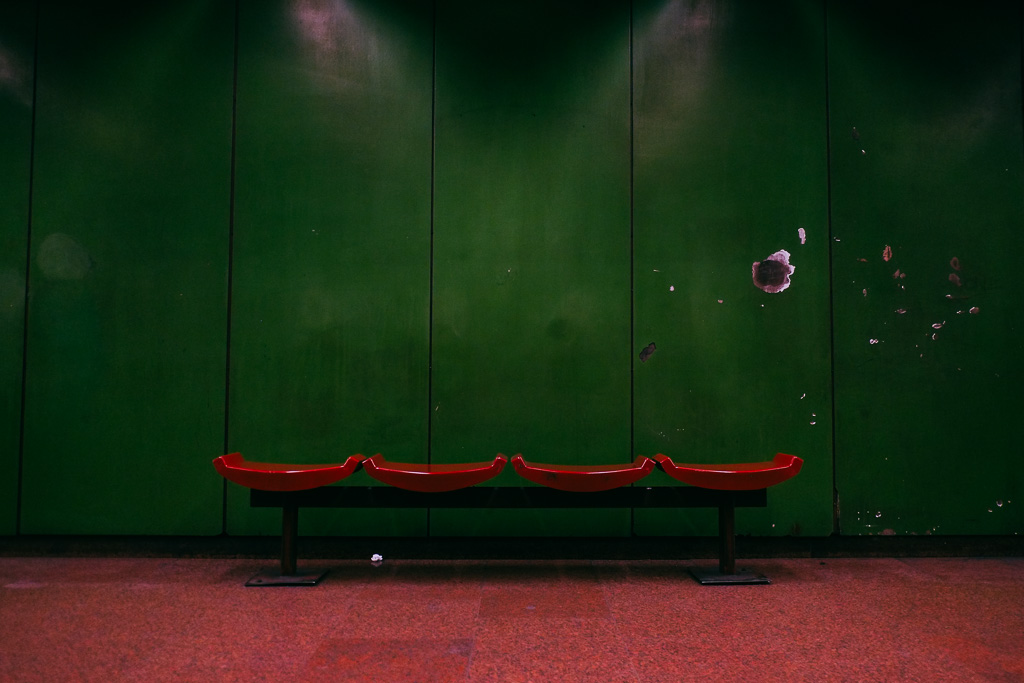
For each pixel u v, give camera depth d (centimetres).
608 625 290
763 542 407
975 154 420
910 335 413
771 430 408
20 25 409
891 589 342
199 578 359
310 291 409
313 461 403
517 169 413
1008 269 416
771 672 243
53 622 292
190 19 412
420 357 407
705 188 415
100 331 405
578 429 406
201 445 403
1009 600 325
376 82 413
